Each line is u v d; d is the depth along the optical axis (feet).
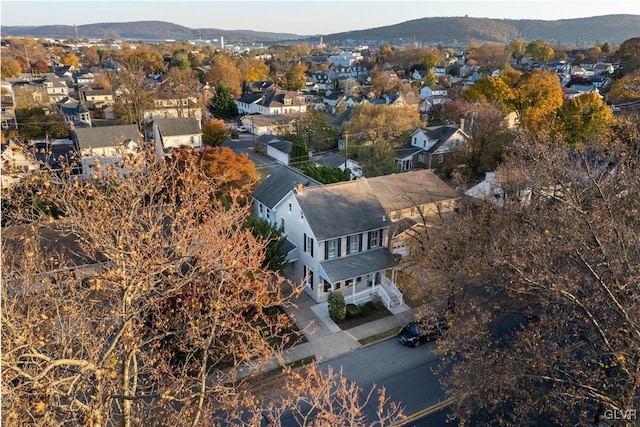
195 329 44.60
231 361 69.82
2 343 27.40
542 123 171.32
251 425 44.70
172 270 40.73
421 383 69.82
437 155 183.73
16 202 43.29
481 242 77.15
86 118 254.68
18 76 394.73
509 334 78.69
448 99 299.17
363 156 163.02
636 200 65.31
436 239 84.02
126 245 41.60
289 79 436.35
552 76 202.80
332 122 243.19
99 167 44.93
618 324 52.49
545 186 83.15
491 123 163.02
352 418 38.68
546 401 55.98
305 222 92.22
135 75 257.75
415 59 526.16
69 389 31.35
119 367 43.91
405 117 195.93
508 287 63.41
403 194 113.70
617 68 401.29
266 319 51.08
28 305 38.17
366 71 549.13
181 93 267.59
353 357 76.38
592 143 101.24
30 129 213.05
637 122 119.44
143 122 247.29
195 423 39.78
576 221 60.59
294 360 74.95
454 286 77.36
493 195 114.21
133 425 42.47
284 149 203.41
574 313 56.08
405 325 84.79
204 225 46.60
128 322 37.32
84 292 39.93
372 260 94.22
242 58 512.22
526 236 66.39
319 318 87.30
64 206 45.55
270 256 85.46
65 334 36.50
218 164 117.19
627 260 50.39
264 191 115.44
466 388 55.98
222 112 306.55
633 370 48.26
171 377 45.68
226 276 45.37
